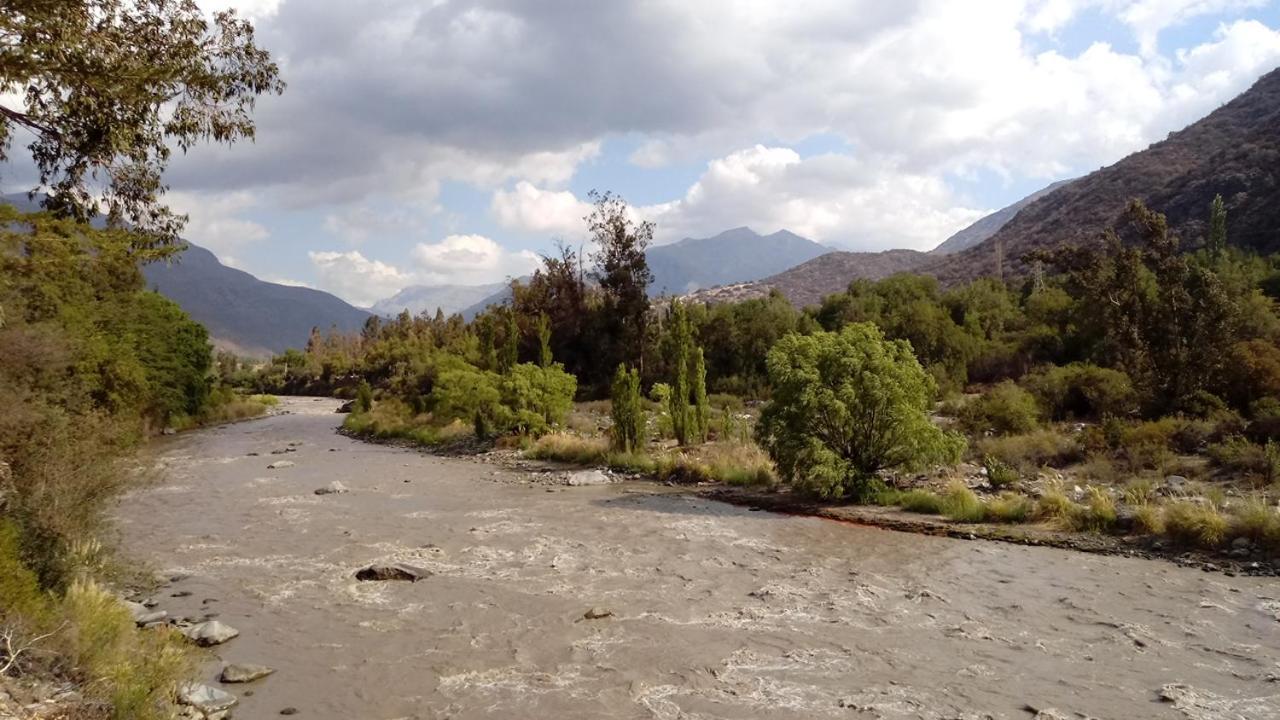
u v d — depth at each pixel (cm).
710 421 3231
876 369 1811
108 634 755
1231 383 2431
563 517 1733
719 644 921
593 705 755
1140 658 863
